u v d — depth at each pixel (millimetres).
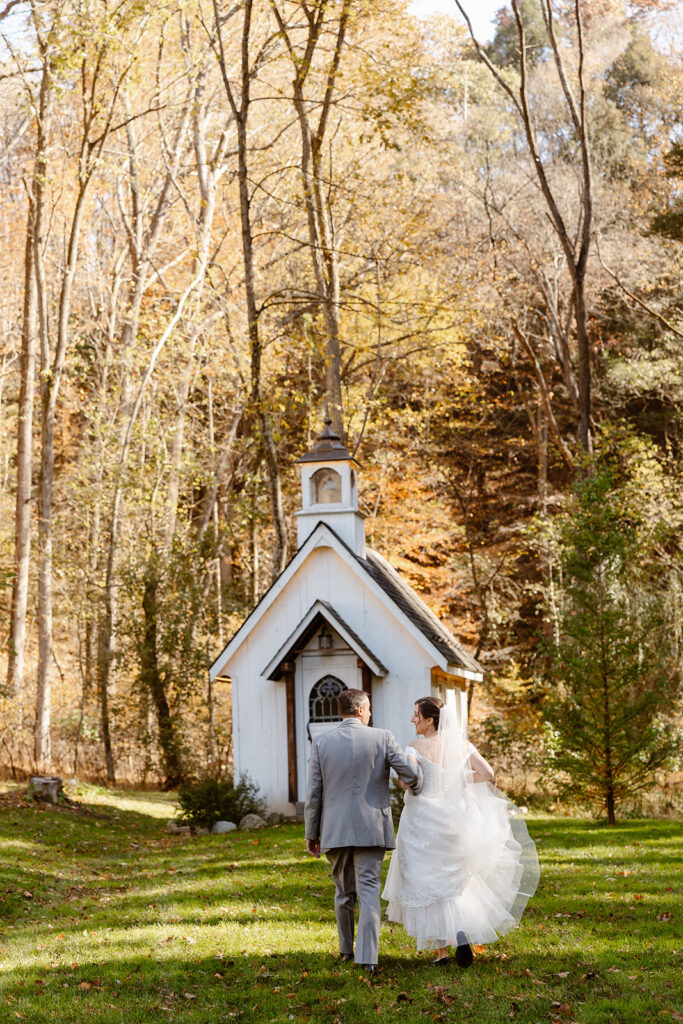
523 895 6586
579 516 16562
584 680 15242
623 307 35031
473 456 35250
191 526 28094
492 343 30062
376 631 16797
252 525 24734
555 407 37250
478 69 35406
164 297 29734
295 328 23297
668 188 33000
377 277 24062
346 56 22109
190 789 15953
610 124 34844
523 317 32625
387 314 23516
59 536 26094
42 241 23344
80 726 21969
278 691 17016
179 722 20297
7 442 31969
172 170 27797
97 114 21922
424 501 30312
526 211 30844
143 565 21359
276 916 8234
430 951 7012
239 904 8773
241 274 30516
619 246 31406
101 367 29703
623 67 37312
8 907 8898
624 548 16453
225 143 27969
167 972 6652
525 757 20328
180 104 24531
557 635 20203
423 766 6645
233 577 29609
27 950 7328
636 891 8992
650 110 36125
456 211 29875
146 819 16641
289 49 20531
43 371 21859
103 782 21359
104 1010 5988
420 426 30328
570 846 12406
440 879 6383
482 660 29422
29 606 25547
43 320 22406
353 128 28109
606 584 15938
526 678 28406
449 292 25062
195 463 26250
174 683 20078
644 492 22062
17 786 17188
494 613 28453
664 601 19328
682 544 23812
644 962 6598
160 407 31250
